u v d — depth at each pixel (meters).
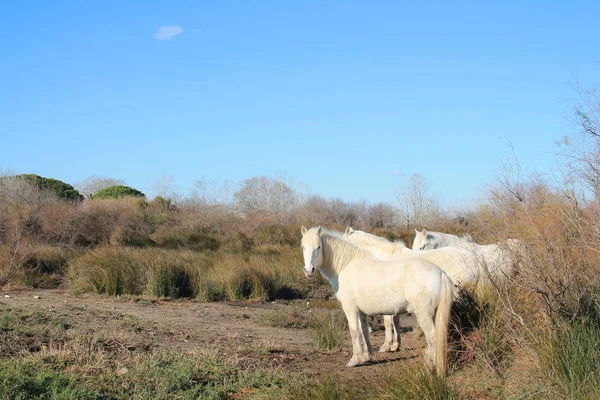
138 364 6.58
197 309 12.20
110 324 8.88
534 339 5.95
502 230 7.32
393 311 6.89
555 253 6.44
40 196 26.97
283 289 15.20
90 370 6.26
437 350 6.19
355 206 36.31
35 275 15.07
